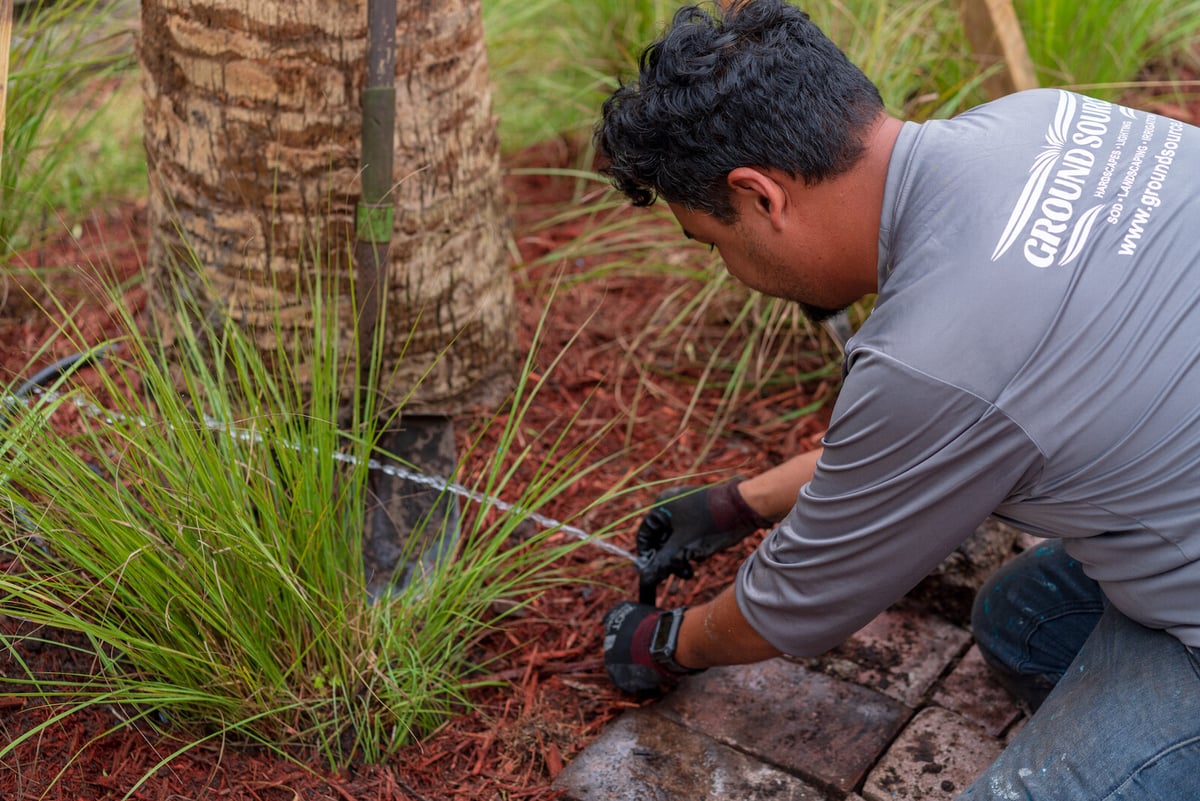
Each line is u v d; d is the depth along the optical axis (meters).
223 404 1.99
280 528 1.91
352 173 2.21
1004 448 1.33
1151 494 1.34
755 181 1.40
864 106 1.41
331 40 2.09
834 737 1.99
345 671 1.92
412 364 2.50
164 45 2.17
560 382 2.86
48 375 2.51
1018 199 1.33
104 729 1.85
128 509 1.87
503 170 3.68
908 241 1.37
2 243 2.77
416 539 2.27
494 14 3.59
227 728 1.76
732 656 1.79
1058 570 1.89
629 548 2.41
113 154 3.41
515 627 2.22
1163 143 1.42
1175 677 1.41
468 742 1.98
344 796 1.83
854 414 1.37
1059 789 1.45
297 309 2.30
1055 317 1.29
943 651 2.18
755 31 1.41
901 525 1.42
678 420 2.78
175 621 1.82
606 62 3.65
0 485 1.77
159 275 2.44
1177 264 1.32
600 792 1.88
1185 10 3.56
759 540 2.45
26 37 2.62
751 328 3.02
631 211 3.46
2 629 1.92
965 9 2.86
